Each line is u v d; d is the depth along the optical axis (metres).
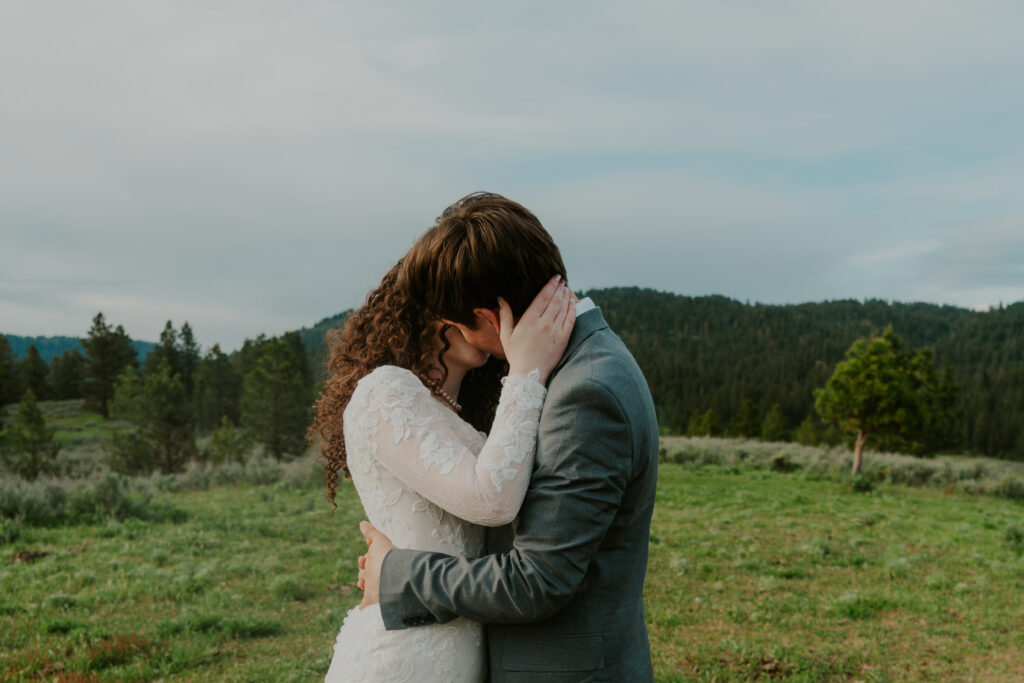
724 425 103.25
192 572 7.95
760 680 5.12
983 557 9.43
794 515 13.33
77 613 6.34
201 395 70.44
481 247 1.46
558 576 1.32
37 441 35.47
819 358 163.38
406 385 1.62
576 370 1.41
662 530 11.51
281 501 15.18
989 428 84.38
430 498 1.51
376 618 1.57
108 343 75.62
